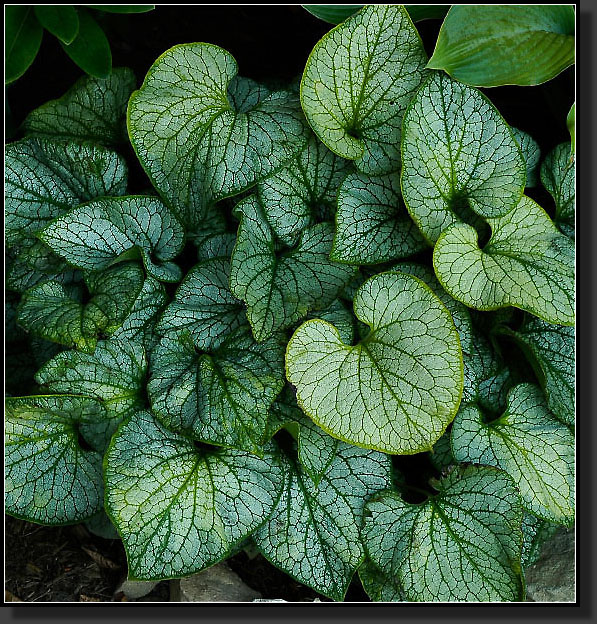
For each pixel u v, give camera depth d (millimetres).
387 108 1592
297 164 1612
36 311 1603
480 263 1568
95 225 1620
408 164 1568
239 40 1767
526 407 1621
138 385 1616
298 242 1616
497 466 1602
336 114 1592
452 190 1584
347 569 1603
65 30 1574
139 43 1753
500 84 1579
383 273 1571
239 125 1602
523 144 1663
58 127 1667
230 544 1575
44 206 1643
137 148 1594
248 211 1604
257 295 1584
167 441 1597
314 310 1590
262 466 1603
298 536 1606
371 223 1599
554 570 1646
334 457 1618
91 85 1664
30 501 1607
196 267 1634
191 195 1604
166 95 1593
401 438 1540
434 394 1542
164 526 1568
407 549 1592
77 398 1601
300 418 1600
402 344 1558
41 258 1645
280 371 1585
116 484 1572
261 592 1665
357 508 1608
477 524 1586
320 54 1579
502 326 1623
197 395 1587
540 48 1587
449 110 1575
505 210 1580
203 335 1620
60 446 1621
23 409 1605
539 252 1580
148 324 1626
